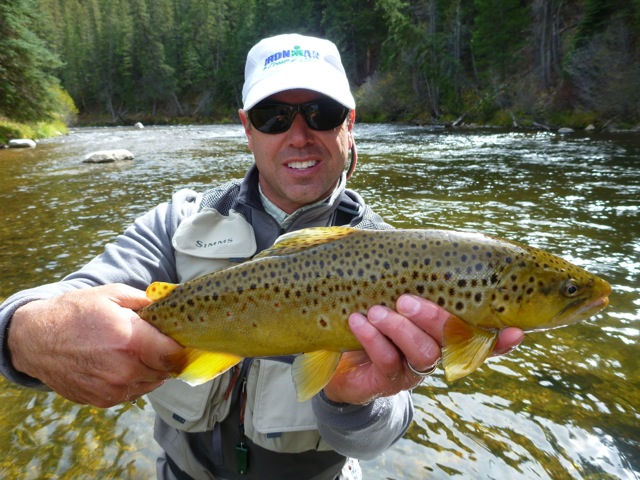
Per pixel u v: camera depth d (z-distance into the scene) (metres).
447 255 0.54
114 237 2.25
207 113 21.30
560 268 0.56
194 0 24.25
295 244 0.56
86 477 0.86
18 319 0.48
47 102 9.06
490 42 11.02
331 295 0.54
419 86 13.02
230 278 0.55
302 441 0.62
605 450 0.89
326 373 0.53
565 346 1.25
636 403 1.02
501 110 10.42
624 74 7.75
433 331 0.47
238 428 0.63
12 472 0.87
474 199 2.89
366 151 5.69
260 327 0.54
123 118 22.34
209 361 0.55
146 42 22.14
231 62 20.94
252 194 0.71
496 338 0.52
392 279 0.53
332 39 16.45
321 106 0.66
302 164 0.66
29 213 2.75
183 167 4.52
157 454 0.93
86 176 4.05
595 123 8.06
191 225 0.66
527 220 2.38
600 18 8.87
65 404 1.07
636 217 2.39
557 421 0.97
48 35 13.38
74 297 0.48
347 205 0.72
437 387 1.10
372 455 0.62
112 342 0.45
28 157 5.71
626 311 1.41
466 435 0.95
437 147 5.95
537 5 10.51
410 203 2.80
